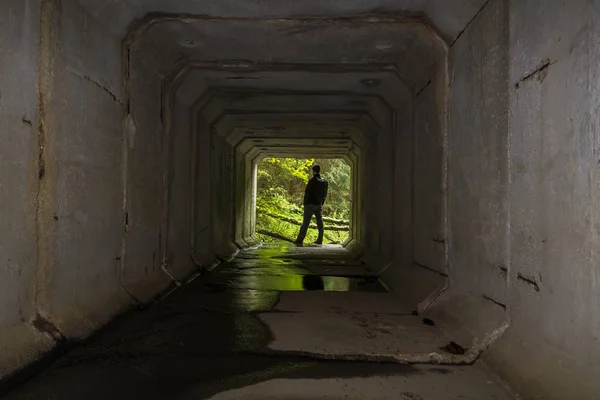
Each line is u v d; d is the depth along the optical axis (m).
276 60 5.83
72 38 3.59
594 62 2.29
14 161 2.93
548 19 2.73
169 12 4.51
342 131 10.70
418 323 4.39
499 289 3.48
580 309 2.42
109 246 4.33
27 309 3.11
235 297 5.59
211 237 9.14
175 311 4.79
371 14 4.55
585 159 2.37
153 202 5.55
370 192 9.76
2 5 2.79
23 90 3.01
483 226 3.79
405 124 6.60
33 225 3.16
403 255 6.58
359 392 2.83
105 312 4.05
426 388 2.88
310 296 5.71
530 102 2.96
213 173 9.34
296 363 3.30
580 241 2.42
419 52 5.21
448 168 4.66
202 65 5.98
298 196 25.53
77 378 2.96
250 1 4.33
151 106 5.43
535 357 2.77
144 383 2.92
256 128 10.47
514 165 3.19
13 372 2.77
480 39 3.82
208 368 3.19
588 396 2.24
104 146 4.19
